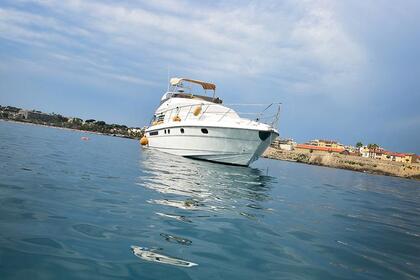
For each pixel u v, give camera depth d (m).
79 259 3.53
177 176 10.69
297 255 4.49
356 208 9.70
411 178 89.12
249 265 3.93
